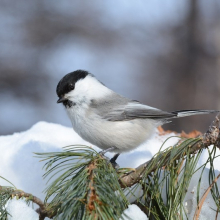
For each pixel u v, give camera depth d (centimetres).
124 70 1791
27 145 696
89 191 411
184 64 1756
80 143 770
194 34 1803
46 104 1669
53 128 821
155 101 1712
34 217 463
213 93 1691
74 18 1855
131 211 432
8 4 1848
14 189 495
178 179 483
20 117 1616
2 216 460
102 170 440
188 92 1697
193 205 478
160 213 475
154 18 1892
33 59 1745
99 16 1894
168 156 452
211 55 1756
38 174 615
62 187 438
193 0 1852
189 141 449
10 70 1692
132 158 685
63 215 399
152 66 1777
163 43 1817
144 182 472
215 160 558
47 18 1838
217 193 449
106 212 394
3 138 761
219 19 1819
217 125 439
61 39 1822
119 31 1864
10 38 1772
